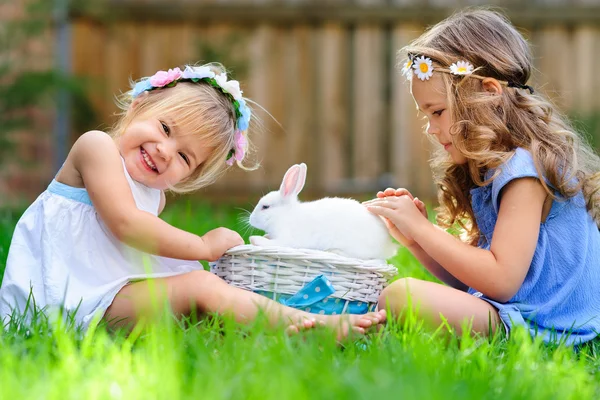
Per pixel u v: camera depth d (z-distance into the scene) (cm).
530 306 261
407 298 244
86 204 265
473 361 194
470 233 301
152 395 159
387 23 696
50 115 697
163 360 177
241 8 695
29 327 225
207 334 220
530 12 695
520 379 180
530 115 274
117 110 697
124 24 694
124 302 251
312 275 254
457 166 298
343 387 161
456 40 280
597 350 246
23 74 629
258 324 210
